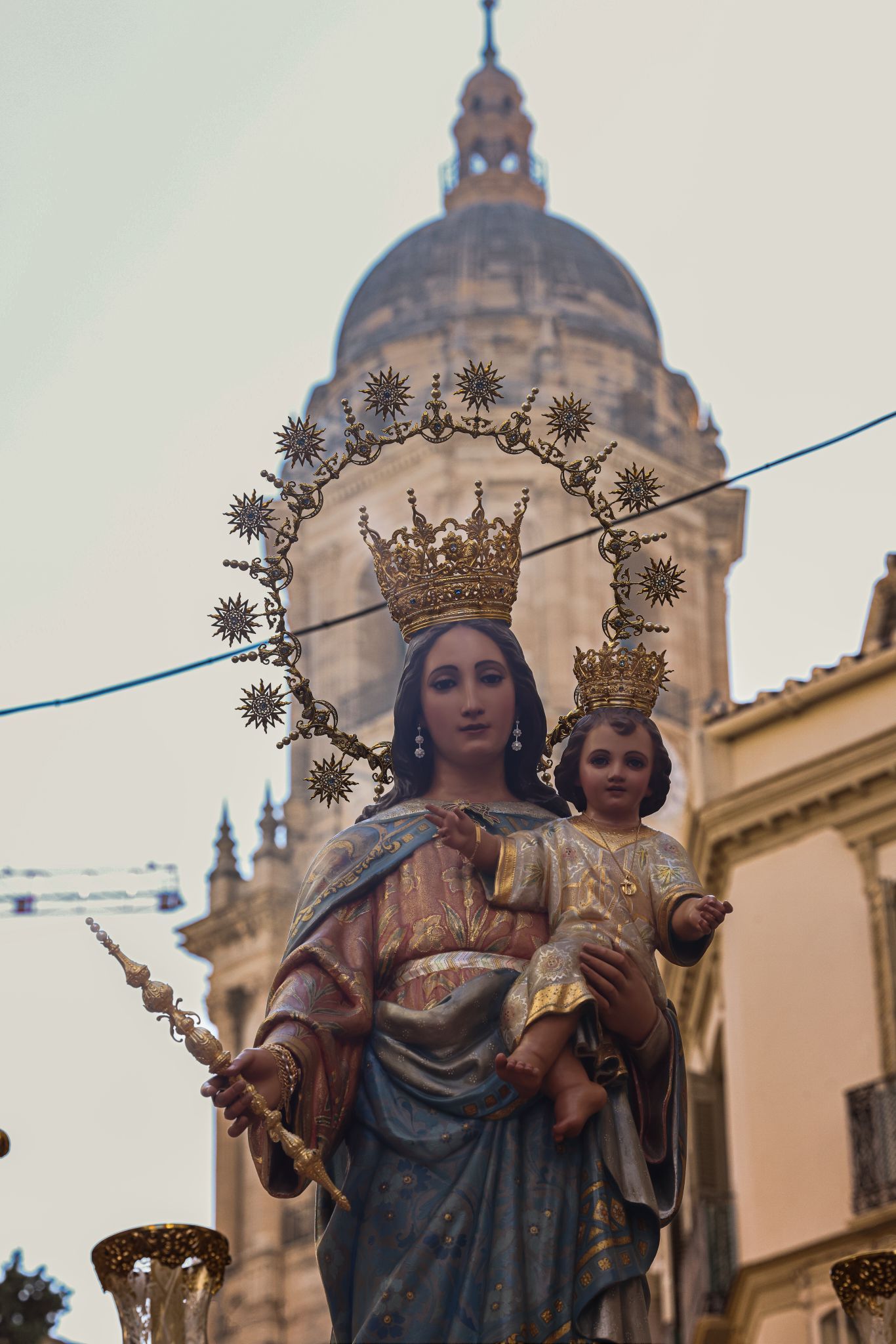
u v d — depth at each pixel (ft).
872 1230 104.32
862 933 111.86
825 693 116.37
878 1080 107.65
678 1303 121.08
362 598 246.27
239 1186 233.55
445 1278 23.99
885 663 114.62
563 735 27.48
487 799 26.91
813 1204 108.17
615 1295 24.02
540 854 25.67
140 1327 25.07
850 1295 26.22
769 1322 107.04
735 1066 113.19
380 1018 25.02
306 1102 24.40
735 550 248.52
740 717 118.73
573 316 253.24
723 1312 109.70
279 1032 24.64
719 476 250.37
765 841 116.16
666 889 25.38
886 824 112.88
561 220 268.41
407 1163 24.56
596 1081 24.64
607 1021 24.70
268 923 240.32
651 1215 24.44
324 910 25.62
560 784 26.53
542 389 244.22
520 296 255.09
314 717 27.45
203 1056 23.91
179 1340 25.03
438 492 238.07
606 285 258.78
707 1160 117.60
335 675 244.42
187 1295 25.25
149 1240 25.31
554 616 232.12
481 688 26.78
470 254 259.19
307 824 247.29
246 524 27.12
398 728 27.20
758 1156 110.52
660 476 244.42
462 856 25.91
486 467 238.27
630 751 26.05
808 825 115.03
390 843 26.18
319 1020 24.77
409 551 27.37
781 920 114.42
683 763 232.73
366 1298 24.25
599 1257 24.02
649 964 25.17
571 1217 24.31
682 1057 25.29
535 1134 24.64
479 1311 23.86
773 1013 112.88
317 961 25.26
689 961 25.38
